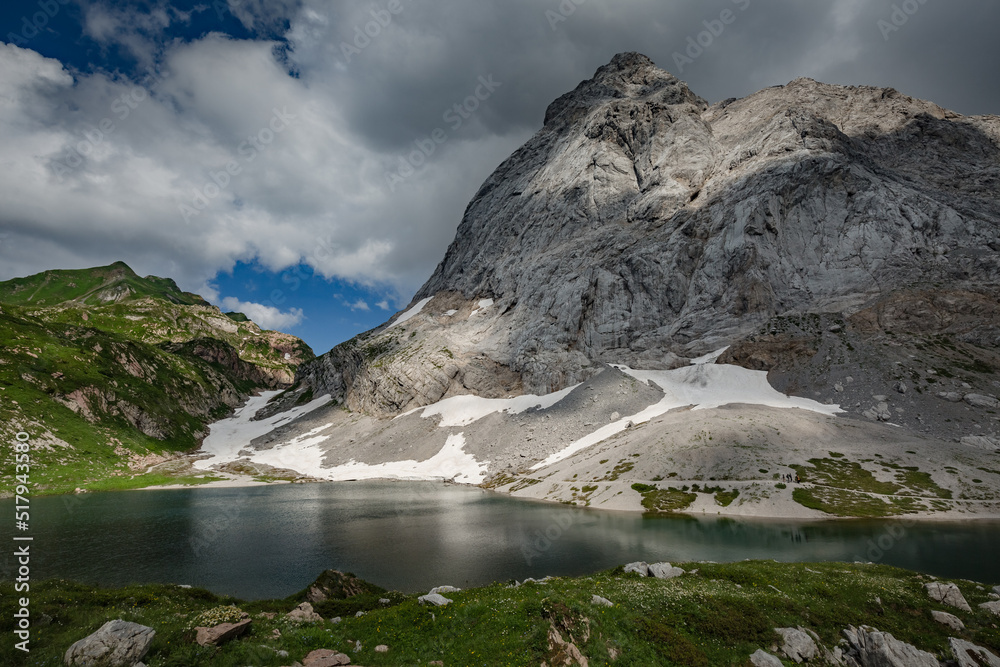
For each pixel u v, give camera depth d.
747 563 30.55
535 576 35.22
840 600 23.05
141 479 98.62
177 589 25.53
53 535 51.22
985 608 21.81
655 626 18.86
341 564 39.59
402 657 16.47
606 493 67.12
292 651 16.19
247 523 57.09
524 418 114.62
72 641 15.03
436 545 45.28
